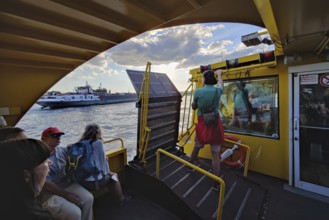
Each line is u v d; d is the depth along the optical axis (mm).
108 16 1935
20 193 694
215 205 2404
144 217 2477
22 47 2248
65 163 2213
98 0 1672
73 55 2752
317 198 2816
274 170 3432
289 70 3127
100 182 2330
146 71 2893
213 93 2551
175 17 1990
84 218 2074
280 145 3355
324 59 2785
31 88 3102
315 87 2918
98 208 2654
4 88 2842
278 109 3361
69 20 1919
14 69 2787
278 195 2896
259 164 3594
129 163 3145
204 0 1811
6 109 2949
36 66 2764
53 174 2088
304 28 1758
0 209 650
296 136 3109
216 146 2633
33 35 1996
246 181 3158
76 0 1661
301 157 3086
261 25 3350
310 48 2592
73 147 2268
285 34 1961
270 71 3396
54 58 2736
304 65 2953
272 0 1218
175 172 3090
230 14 2979
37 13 1711
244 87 3756
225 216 2260
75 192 2111
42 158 795
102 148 2432
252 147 3666
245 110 3766
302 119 3055
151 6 1874
